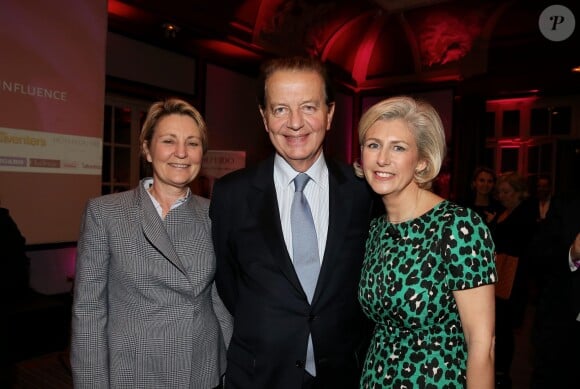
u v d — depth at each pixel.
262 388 1.34
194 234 1.46
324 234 1.44
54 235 3.94
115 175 5.05
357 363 1.44
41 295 3.32
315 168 1.46
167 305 1.36
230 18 5.60
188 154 1.44
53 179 3.91
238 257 1.42
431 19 7.40
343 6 7.15
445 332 1.24
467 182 7.44
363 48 8.27
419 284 1.22
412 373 1.22
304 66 1.34
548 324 1.94
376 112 1.29
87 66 4.12
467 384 1.18
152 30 5.17
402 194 1.31
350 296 1.39
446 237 1.20
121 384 1.31
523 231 2.75
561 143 6.98
